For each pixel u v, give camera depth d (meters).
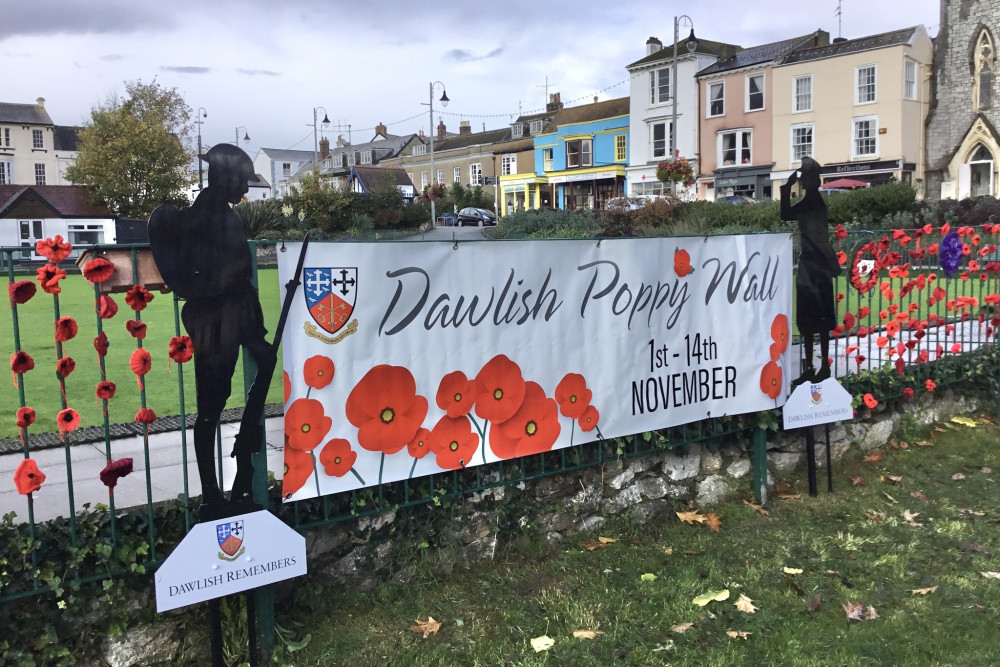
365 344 3.17
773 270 4.74
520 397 3.68
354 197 39.69
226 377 2.80
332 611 3.27
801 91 35.62
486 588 3.57
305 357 3.02
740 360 4.60
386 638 3.13
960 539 4.22
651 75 42.41
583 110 52.91
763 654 3.11
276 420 5.00
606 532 4.20
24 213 38.88
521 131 65.25
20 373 2.51
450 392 3.44
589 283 3.89
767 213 20.88
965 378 6.37
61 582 2.61
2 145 67.81
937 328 6.24
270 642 3.02
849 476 5.27
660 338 4.22
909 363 5.96
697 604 3.46
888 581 3.75
